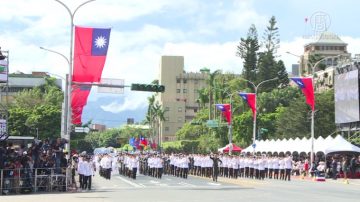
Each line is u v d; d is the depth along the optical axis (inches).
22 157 1131.3
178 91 7244.1
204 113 4940.9
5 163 1090.1
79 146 5300.2
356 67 2573.8
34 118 3503.9
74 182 1283.2
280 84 4653.1
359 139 2591.0
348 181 1787.6
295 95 4109.3
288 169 1857.8
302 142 2337.6
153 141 6003.9
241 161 1969.7
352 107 2559.1
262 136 3693.4
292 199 1003.9
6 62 1592.0
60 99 4087.1
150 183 1565.0
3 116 1793.8
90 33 1546.5
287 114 3403.1
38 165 1156.5
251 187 1379.2
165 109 6486.2
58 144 1217.4
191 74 7273.6
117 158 2193.7
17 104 3981.3
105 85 1626.5
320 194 1153.4
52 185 1176.2
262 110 4023.1
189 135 5113.2
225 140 3816.4
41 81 5226.4
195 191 1216.2
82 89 1769.2
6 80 1601.9
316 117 3243.1
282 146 2445.9
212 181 1678.2
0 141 1121.4
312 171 1993.1
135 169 1820.9
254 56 4638.3
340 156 2082.9
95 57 1556.3
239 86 4288.9
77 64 1552.7
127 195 1083.3
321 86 4291.3
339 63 2822.3
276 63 4618.6
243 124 3686.0
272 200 976.3
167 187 1378.0
